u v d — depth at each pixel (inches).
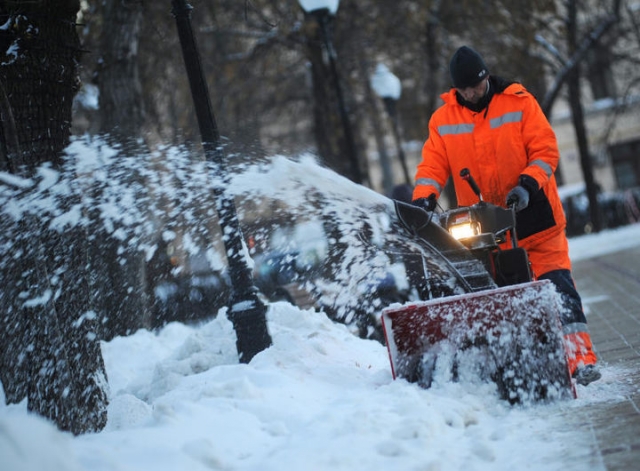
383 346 494.9
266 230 536.7
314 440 279.7
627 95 1914.4
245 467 262.8
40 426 229.0
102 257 583.5
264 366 392.2
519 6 1445.6
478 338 333.7
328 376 387.9
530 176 353.1
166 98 1262.3
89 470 233.9
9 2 384.2
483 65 366.0
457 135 378.3
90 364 369.1
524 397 329.7
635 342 462.9
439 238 350.9
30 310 331.0
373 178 2571.4
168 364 471.8
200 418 305.4
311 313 515.2
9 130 345.1
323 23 1007.6
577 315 356.2
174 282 657.0
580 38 1726.1
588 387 349.4
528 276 348.5
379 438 278.2
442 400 315.0
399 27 1448.1
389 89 1320.1
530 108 370.3
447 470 251.9
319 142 1417.3
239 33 1358.3
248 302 453.1
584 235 1925.4
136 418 364.5
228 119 1413.6
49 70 387.9
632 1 1969.7
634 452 253.1
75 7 400.8
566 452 263.6
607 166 2578.7
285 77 1494.8
